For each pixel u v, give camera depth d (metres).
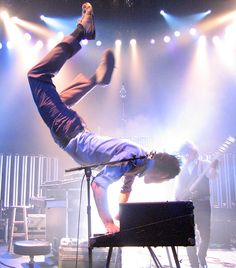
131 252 7.05
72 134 3.01
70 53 3.16
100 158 2.86
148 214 2.61
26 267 5.78
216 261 6.53
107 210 2.68
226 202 10.19
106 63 3.41
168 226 2.60
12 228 7.61
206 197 5.46
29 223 8.00
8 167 10.79
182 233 2.59
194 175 5.51
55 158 11.24
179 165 2.92
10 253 7.22
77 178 6.55
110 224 2.65
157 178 2.90
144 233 2.59
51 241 6.62
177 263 2.83
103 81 3.37
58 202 6.71
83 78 3.40
